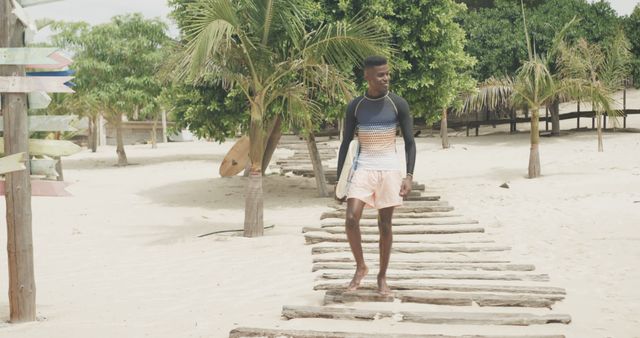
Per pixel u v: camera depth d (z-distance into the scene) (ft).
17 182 19.25
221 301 21.72
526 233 33.32
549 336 16.29
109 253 31.53
